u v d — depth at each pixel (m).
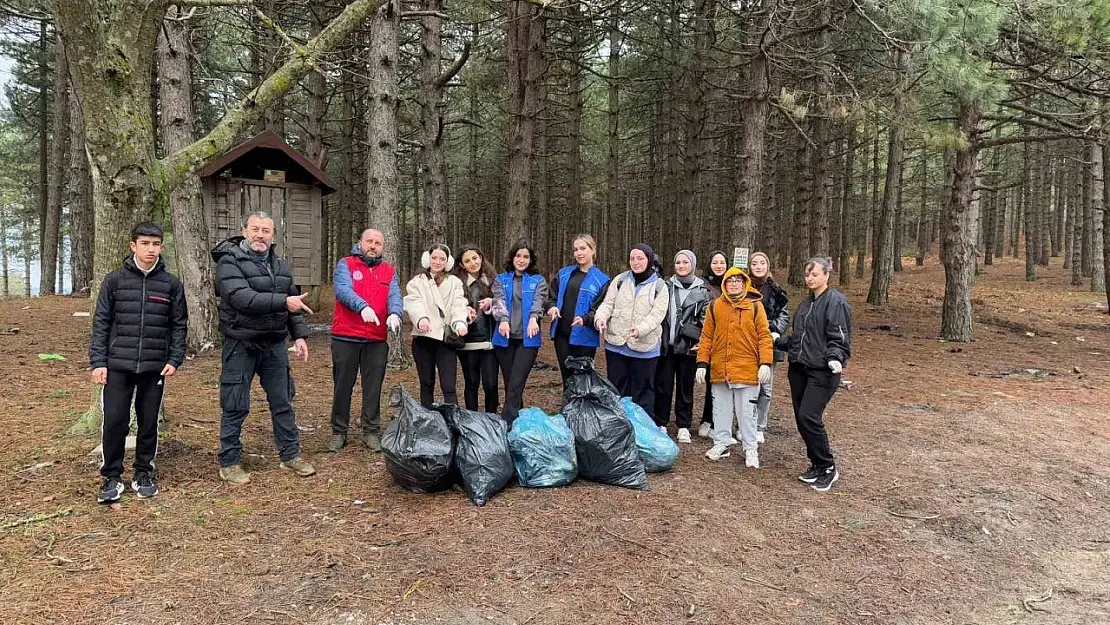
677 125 19.95
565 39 16.98
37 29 16.67
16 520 3.38
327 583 2.88
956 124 11.06
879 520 3.82
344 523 3.51
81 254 15.88
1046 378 8.61
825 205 17.22
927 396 7.37
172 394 6.18
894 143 15.59
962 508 4.06
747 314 4.68
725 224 24.39
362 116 15.82
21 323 10.68
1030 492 4.37
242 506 3.72
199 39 9.69
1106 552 3.56
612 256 29.55
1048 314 15.41
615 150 19.70
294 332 4.35
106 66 4.18
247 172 9.36
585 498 3.93
